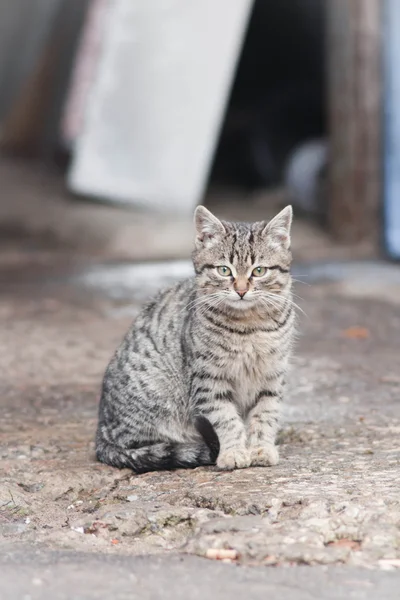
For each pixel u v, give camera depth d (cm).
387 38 2284
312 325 1619
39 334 1572
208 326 887
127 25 2572
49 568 664
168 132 2520
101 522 782
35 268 2173
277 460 885
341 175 2380
